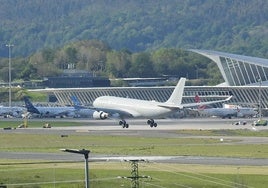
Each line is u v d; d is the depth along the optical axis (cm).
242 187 19888
